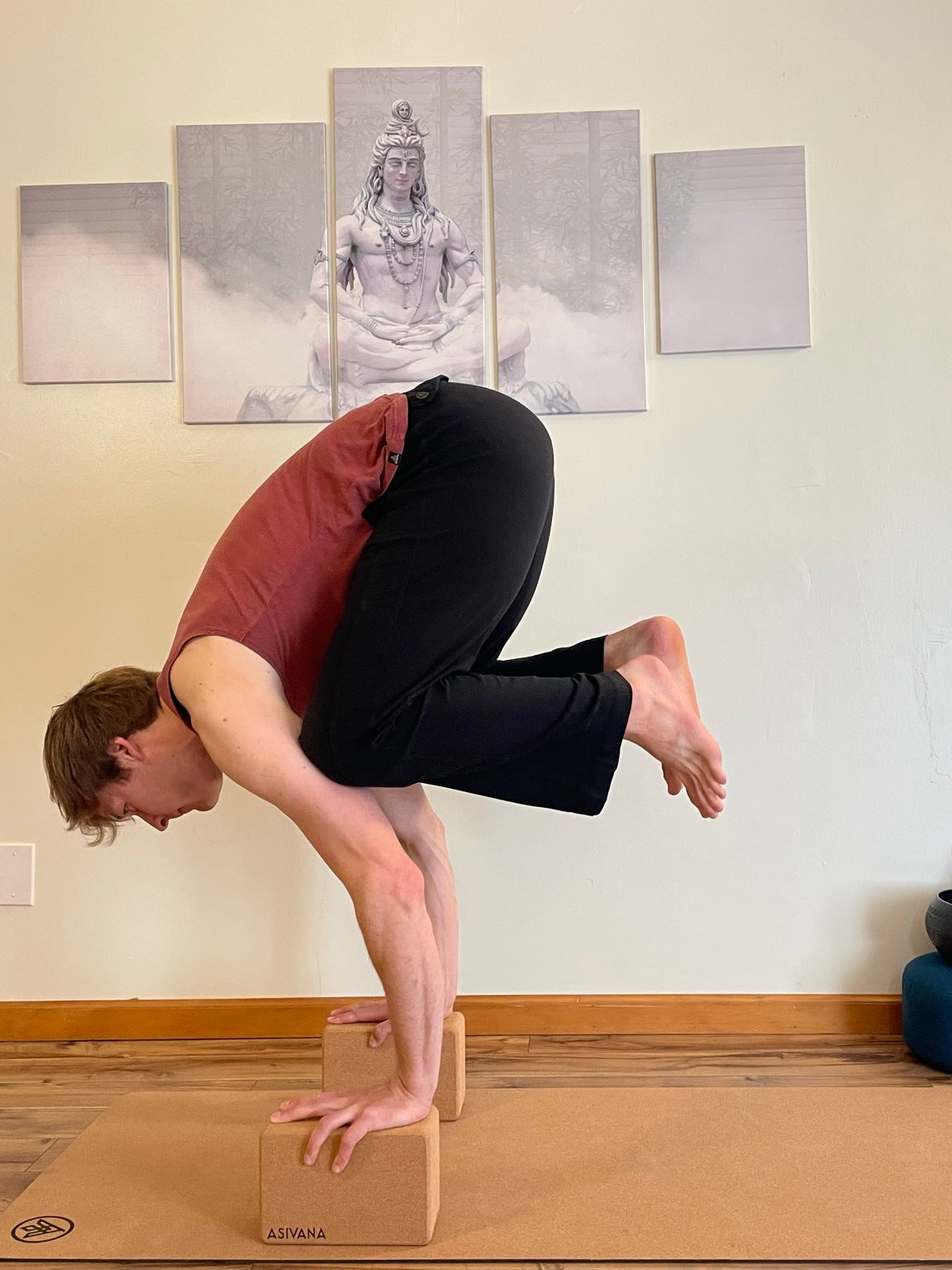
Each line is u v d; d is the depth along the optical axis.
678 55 2.27
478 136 2.26
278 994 2.27
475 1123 1.72
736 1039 2.18
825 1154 1.59
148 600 2.29
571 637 2.27
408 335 2.27
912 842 2.25
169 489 2.29
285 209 2.27
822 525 2.25
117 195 2.29
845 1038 2.18
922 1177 1.51
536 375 2.26
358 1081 1.66
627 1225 1.39
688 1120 1.72
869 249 2.25
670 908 2.25
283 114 2.28
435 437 1.44
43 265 2.29
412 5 2.28
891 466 2.25
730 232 2.25
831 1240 1.34
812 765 2.26
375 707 1.33
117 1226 1.43
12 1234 1.41
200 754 1.50
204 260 2.28
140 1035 2.25
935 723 2.24
